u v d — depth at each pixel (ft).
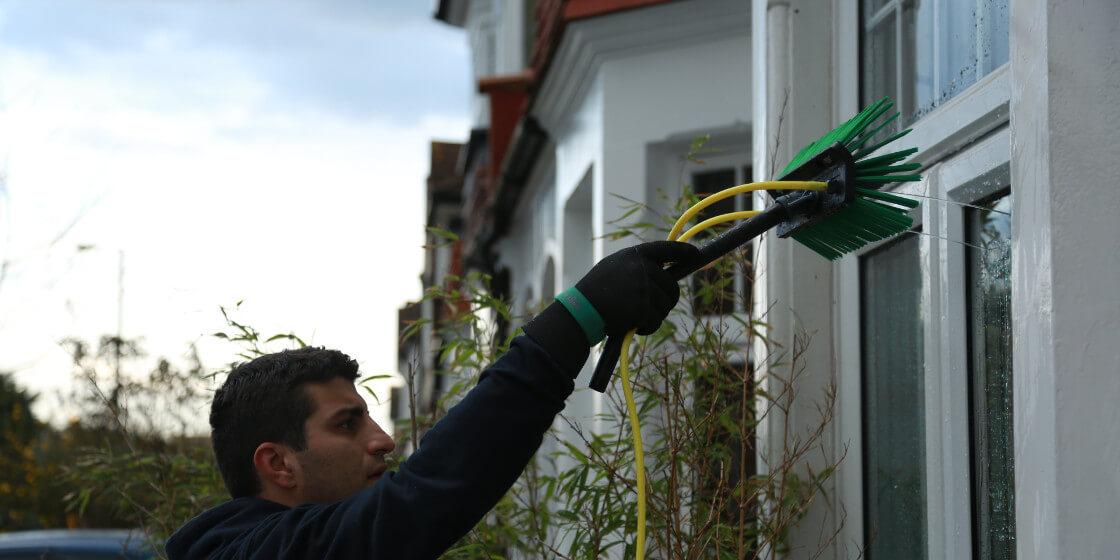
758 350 10.68
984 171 7.82
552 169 26.48
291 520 5.96
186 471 13.33
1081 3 5.51
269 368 6.81
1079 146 5.45
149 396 14.26
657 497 9.46
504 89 32.68
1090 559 5.26
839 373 10.16
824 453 9.98
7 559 21.29
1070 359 5.37
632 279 5.74
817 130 10.46
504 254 35.45
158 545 12.54
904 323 9.23
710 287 10.45
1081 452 5.32
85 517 30.48
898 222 6.11
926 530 8.77
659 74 18.45
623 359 5.88
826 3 10.58
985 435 7.92
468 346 11.29
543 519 11.50
